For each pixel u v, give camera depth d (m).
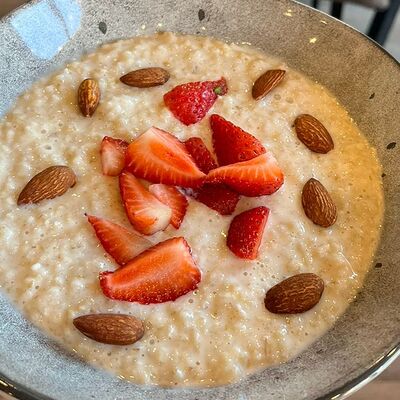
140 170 0.25
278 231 0.25
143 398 0.21
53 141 0.27
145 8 0.31
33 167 0.26
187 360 0.22
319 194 0.25
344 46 0.30
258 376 0.22
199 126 0.28
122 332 0.21
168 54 0.31
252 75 0.30
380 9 0.45
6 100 0.28
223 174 0.25
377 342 0.21
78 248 0.24
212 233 0.24
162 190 0.25
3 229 0.24
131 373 0.21
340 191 0.26
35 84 0.29
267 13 0.31
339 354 0.21
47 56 0.30
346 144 0.28
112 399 0.20
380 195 0.27
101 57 0.30
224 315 0.23
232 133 0.26
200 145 0.26
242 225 0.24
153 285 0.22
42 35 0.29
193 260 0.23
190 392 0.21
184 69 0.30
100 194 0.25
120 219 0.25
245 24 0.31
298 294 0.23
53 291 0.23
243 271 0.24
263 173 0.25
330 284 0.24
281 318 0.23
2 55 0.28
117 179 0.26
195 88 0.28
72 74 0.29
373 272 0.24
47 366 0.21
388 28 0.46
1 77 0.28
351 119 0.29
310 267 0.24
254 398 0.21
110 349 0.21
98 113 0.28
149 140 0.25
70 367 0.21
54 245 0.24
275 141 0.28
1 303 0.22
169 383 0.21
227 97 0.29
